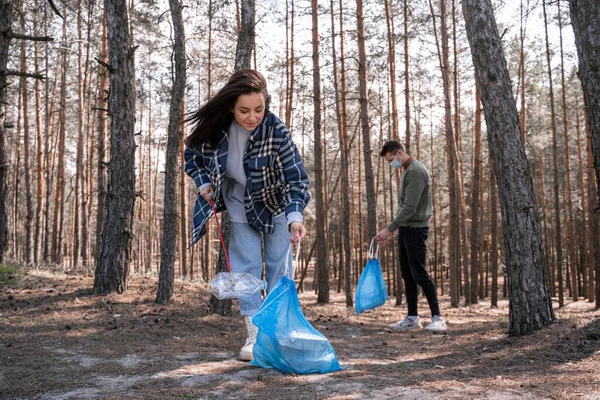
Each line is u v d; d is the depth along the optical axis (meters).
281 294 3.04
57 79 22.16
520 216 4.20
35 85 19.41
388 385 2.72
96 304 5.79
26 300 6.02
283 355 3.00
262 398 2.49
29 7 16.47
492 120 4.31
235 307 6.56
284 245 3.20
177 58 6.57
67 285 7.29
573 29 3.97
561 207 29.84
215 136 3.00
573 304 19.95
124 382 2.83
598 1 3.77
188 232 21.30
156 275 9.72
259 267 3.17
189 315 5.40
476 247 17.02
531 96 23.23
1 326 4.55
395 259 23.14
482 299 21.92
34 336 4.14
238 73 2.88
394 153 5.82
